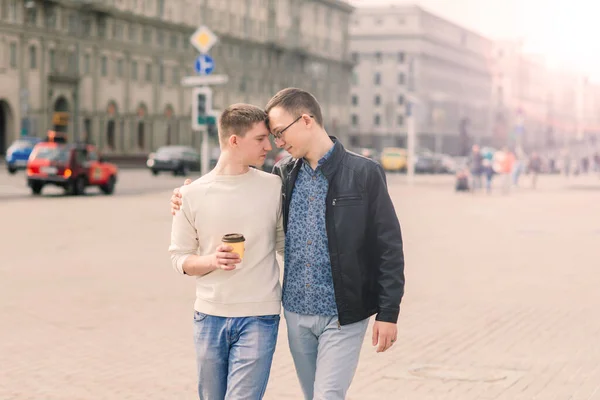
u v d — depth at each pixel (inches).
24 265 548.7
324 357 173.3
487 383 280.5
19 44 2591.0
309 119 172.1
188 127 3309.5
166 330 359.9
